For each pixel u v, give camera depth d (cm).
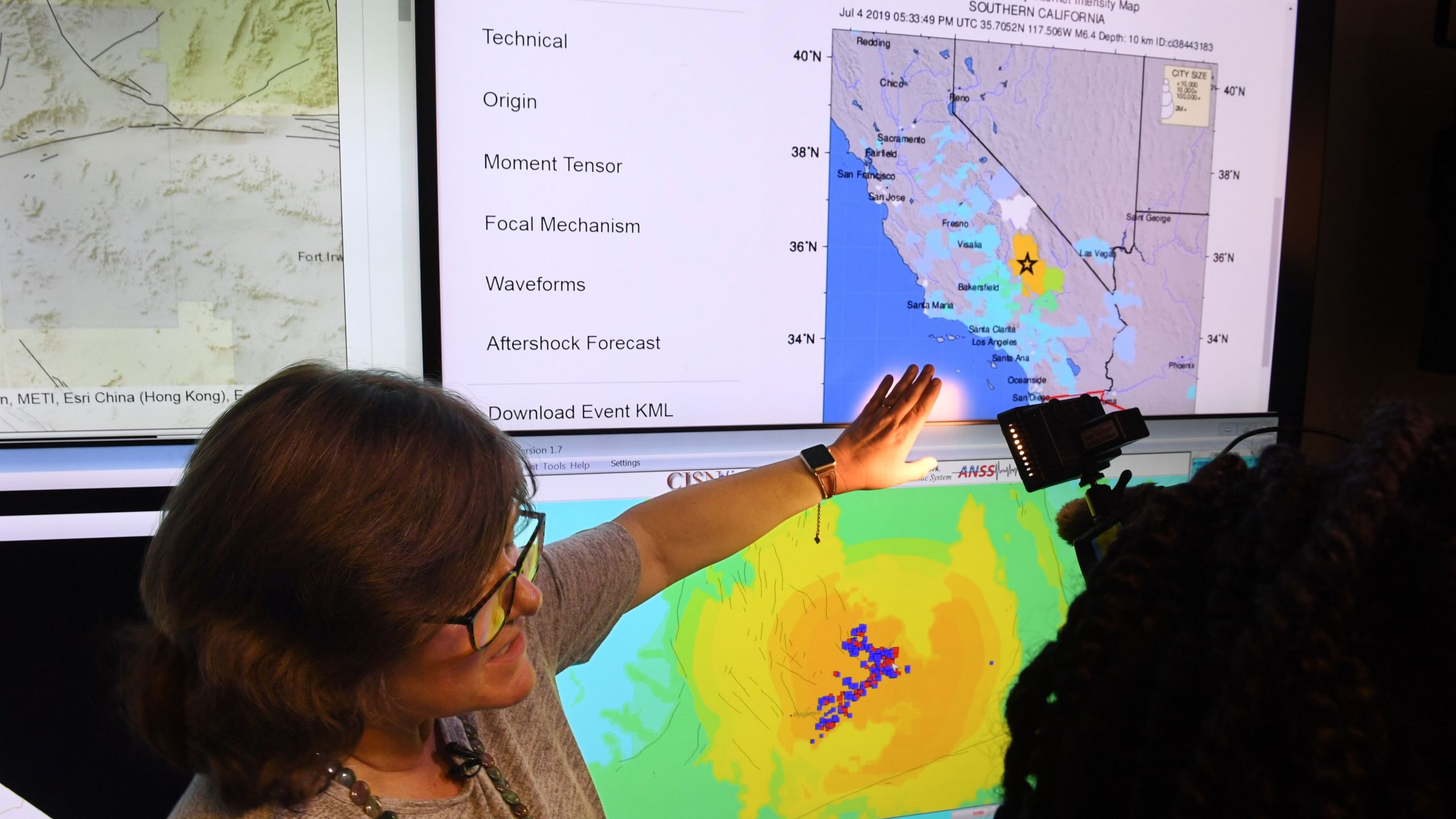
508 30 116
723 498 100
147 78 108
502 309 120
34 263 108
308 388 53
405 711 56
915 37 129
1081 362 141
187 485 51
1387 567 28
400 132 115
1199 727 31
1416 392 160
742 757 133
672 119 122
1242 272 145
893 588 138
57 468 112
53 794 116
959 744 143
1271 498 32
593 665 127
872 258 131
